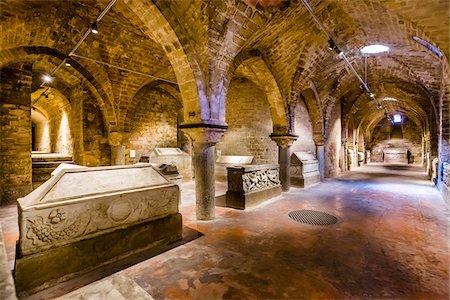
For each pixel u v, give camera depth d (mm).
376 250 3326
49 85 8508
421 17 4254
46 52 6027
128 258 3072
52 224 2543
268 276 2682
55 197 2617
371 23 5469
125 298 1317
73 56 6234
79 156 8133
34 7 4406
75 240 2699
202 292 2398
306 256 3156
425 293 2359
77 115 8219
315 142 10242
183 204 5969
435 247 3414
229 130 10000
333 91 10008
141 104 8828
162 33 4215
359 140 19922
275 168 6660
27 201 2535
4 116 6199
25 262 2352
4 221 4645
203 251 3297
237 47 4738
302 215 4984
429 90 8414
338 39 6293
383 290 2416
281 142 7371
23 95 6543
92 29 4461
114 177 3256
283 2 4496
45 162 8367
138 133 8789
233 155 9906
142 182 3420
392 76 9391
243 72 8016
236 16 4258
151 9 3932
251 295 2348
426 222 4531
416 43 5863
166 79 8148
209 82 4477
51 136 12727
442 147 7312
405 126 21344
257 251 3299
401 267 2865
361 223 4469
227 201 5723
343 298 2295
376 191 7629
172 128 9992
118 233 3021
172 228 3609
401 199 6492
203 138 4488
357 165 17438
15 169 6391
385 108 16438
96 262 2822
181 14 4121
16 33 4562
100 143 8227
